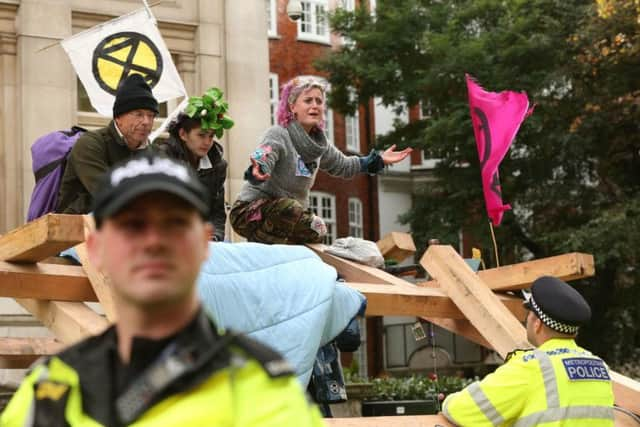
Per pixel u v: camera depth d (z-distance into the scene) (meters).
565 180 31.23
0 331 13.66
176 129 7.59
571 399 5.86
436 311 7.80
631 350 30.83
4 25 17.86
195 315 2.88
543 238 28.86
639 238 27.31
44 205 7.68
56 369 2.92
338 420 5.99
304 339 6.19
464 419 5.93
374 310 7.47
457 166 32.56
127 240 2.83
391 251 9.04
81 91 18.50
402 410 11.87
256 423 2.77
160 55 10.41
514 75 30.05
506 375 5.88
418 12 32.22
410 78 32.41
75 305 6.29
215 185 7.76
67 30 18.12
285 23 37.38
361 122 38.97
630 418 6.75
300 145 7.99
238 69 19.77
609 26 28.42
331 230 37.91
